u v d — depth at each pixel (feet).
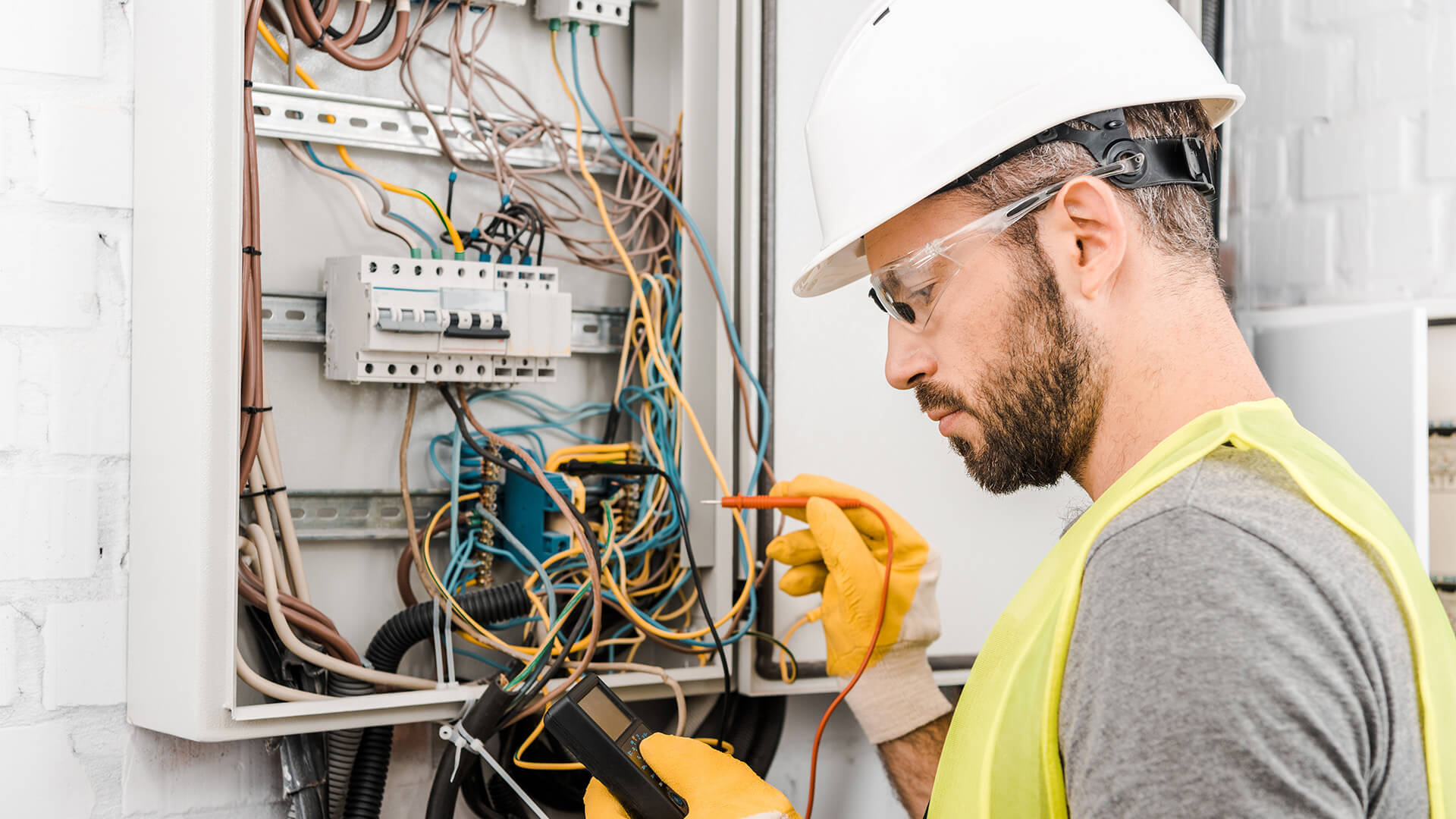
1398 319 4.09
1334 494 1.69
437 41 4.17
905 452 4.37
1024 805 1.74
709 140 4.42
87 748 3.53
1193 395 1.92
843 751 4.81
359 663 3.72
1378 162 4.59
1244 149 5.35
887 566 3.29
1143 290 1.97
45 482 3.49
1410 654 1.59
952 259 2.15
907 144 2.22
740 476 4.28
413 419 4.09
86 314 3.57
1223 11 4.80
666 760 3.07
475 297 3.78
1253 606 1.46
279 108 3.75
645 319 4.22
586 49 4.52
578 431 4.47
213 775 3.72
